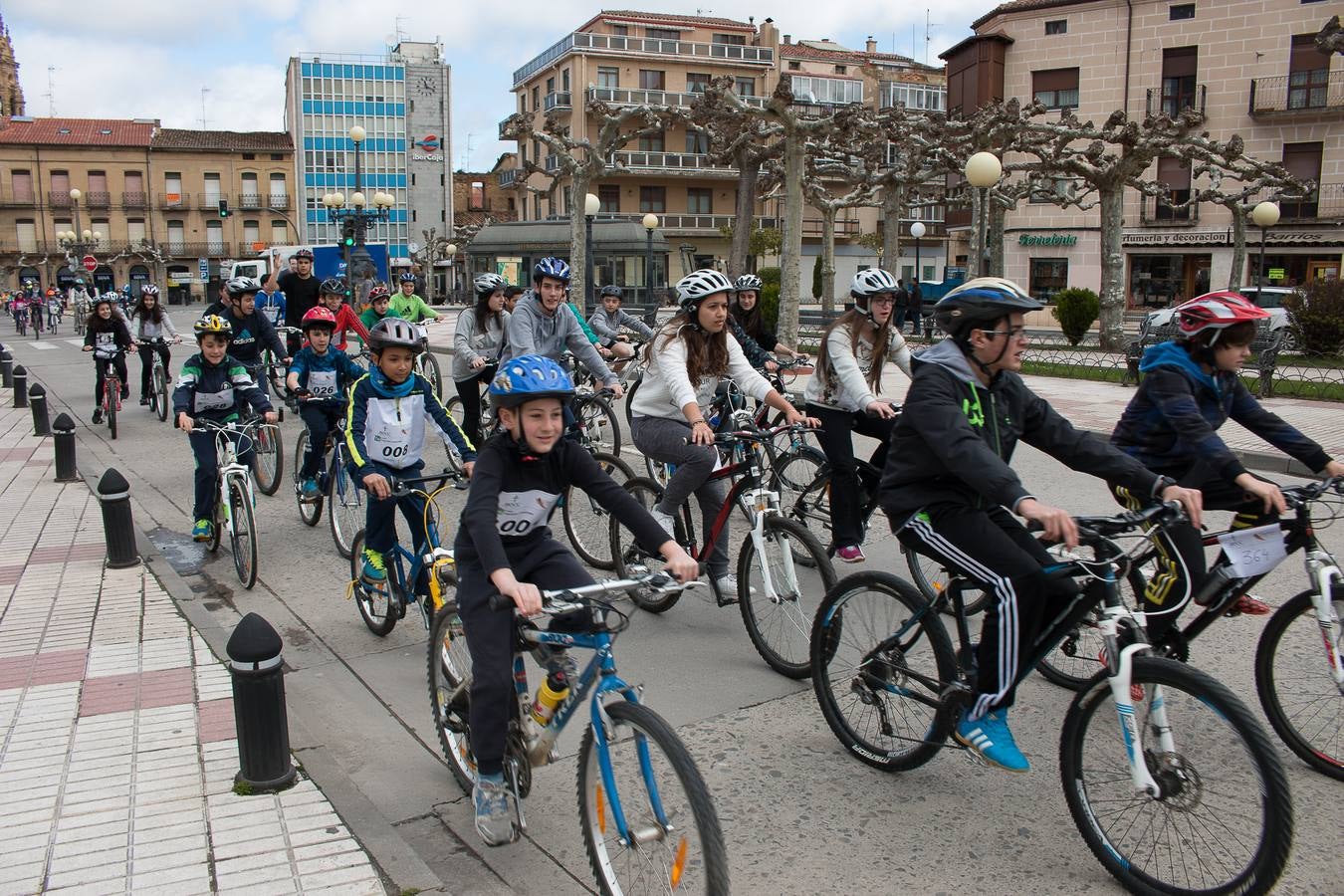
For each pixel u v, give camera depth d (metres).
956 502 3.52
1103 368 19.27
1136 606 4.22
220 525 7.28
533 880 3.34
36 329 33.81
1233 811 2.95
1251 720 2.86
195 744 4.18
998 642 3.39
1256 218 23.31
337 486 7.40
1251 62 34.78
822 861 3.39
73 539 7.77
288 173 74.94
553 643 3.14
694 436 4.95
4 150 68.25
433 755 4.28
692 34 61.00
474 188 86.81
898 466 3.62
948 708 3.62
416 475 5.30
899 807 3.74
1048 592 3.30
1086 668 4.68
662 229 56.59
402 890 3.13
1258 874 2.85
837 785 3.91
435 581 4.38
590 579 3.29
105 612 5.96
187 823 3.52
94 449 11.98
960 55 40.06
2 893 3.09
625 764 2.90
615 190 56.94
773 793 3.85
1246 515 4.28
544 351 7.86
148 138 71.81
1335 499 7.93
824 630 4.19
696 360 5.44
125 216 71.19
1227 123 35.56
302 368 7.91
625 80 57.25
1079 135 22.89
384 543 5.32
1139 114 36.59
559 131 25.72
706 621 5.84
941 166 27.44
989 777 3.98
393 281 58.62
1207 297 4.22
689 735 4.36
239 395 7.48
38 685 4.84
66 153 69.38
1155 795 3.02
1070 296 24.62
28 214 69.19
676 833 2.71
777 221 60.47
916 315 29.56
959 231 44.34
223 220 73.50
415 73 77.31
